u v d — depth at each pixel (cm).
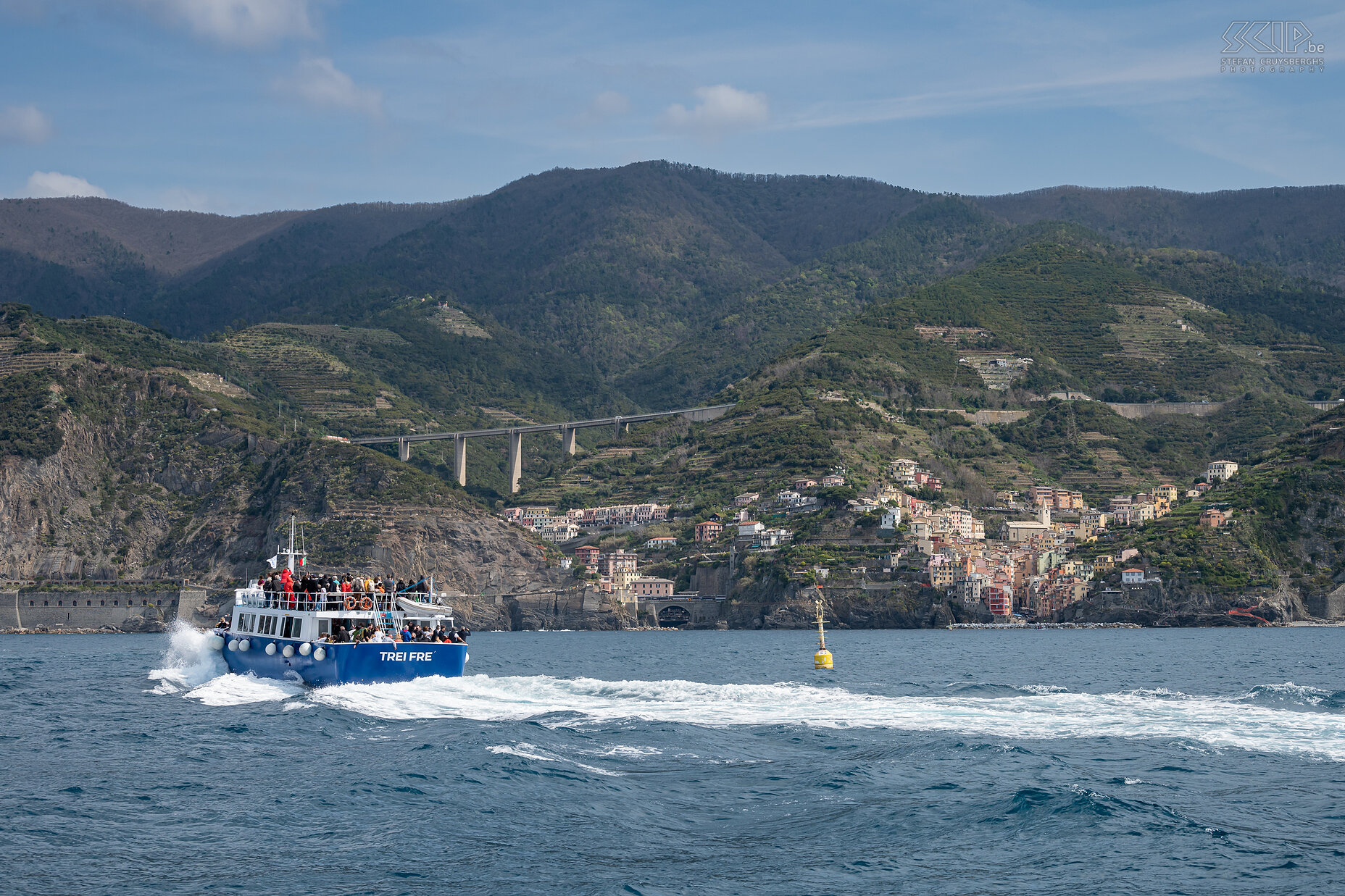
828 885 4116
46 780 5691
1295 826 4725
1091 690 10381
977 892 4031
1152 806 4959
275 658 8525
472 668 14075
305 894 4022
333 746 6431
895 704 7938
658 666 14462
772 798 5238
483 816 4919
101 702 8612
